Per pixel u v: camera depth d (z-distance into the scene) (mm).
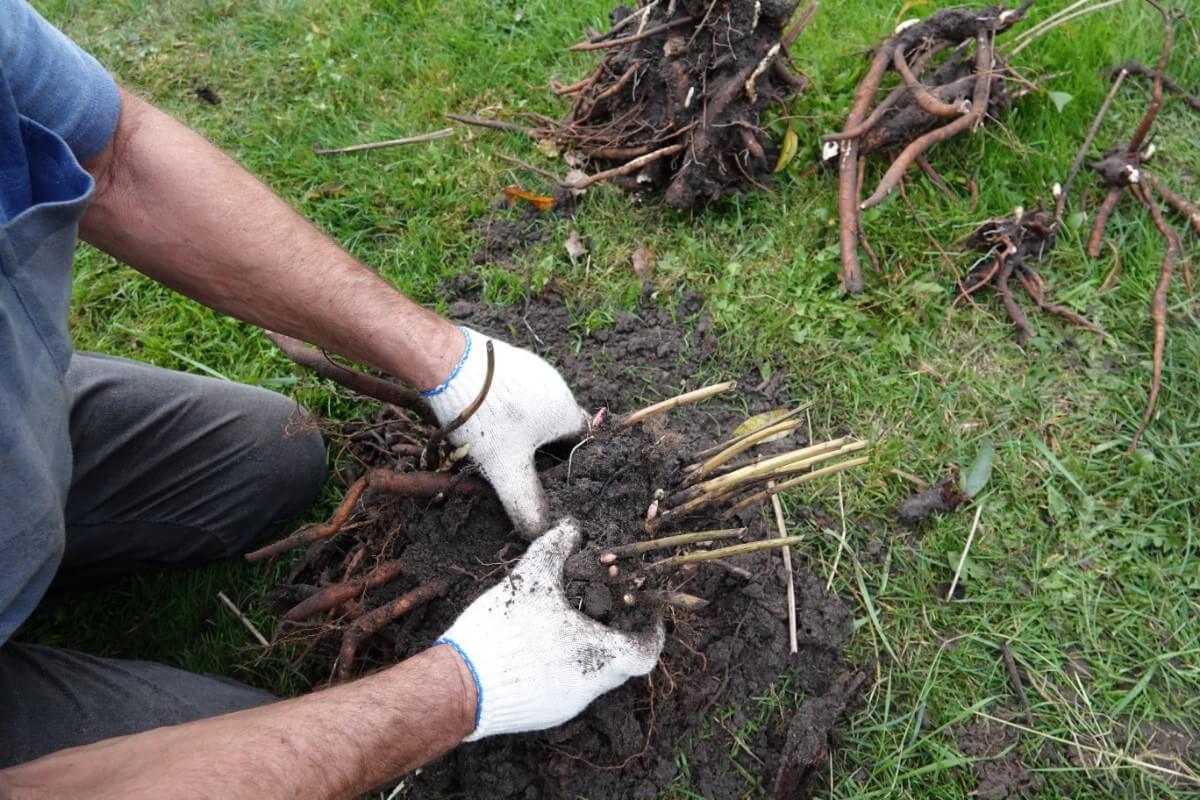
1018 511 2223
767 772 1920
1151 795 1893
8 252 1260
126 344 2598
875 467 2270
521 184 2834
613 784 1859
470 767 1812
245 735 1309
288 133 3039
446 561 1854
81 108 1502
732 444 1838
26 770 1271
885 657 2047
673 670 1898
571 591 1700
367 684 1441
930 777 1924
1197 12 3051
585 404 2354
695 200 2723
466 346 1779
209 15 3416
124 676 1766
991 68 2740
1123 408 2369
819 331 2494
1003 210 2699
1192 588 2113
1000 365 2455
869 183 2787
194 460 2051
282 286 1672
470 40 3219
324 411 2438
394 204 2826
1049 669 2029
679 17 2605
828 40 3062
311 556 2115
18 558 1377
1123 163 2684
